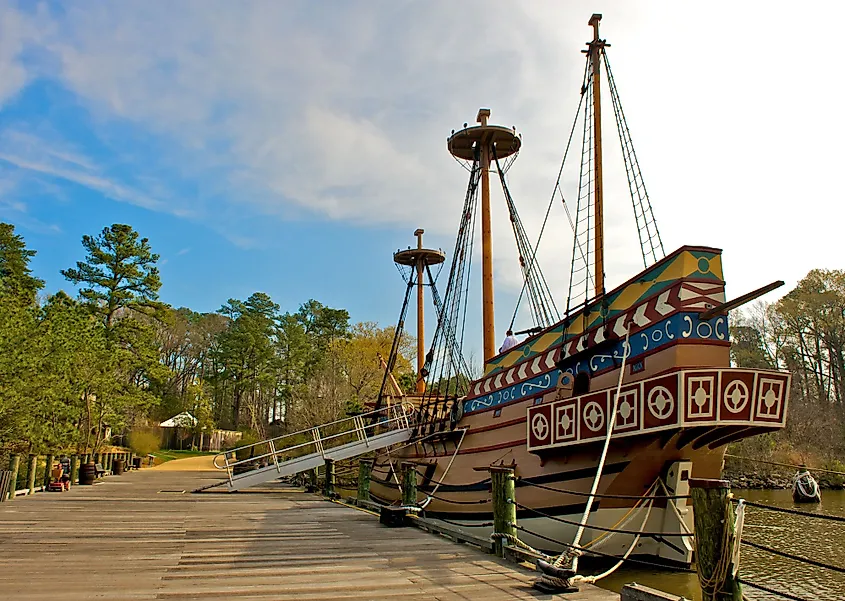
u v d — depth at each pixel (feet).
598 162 47.44
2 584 22.74
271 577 24.63
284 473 63.57
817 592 37.45
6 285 85.10
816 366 166.09
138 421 191.11
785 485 119.44
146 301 148.36
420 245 102.37
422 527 39.63
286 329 248.93
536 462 38.68
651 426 29.37
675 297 31.32
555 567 23.15
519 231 68.69
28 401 60.70
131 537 34.68
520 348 43.68
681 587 31.32
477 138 66.69
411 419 70.74
